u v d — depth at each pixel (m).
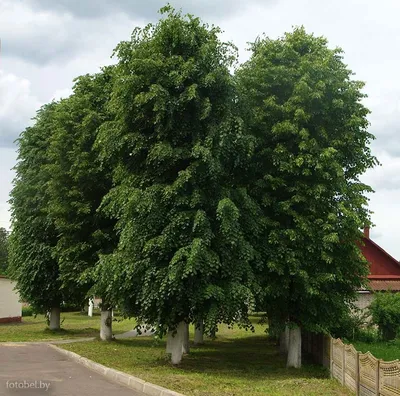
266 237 15.73
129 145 15.09
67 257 22.86
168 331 16.62
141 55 15.05
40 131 28.77
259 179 16.31
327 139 16.20
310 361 18.42
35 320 44.31
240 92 15.75
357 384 10.80
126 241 14.53
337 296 16.38
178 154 14.49
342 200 16.02
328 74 16.27
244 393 10.91
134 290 15.06
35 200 26.91
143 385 11.40
